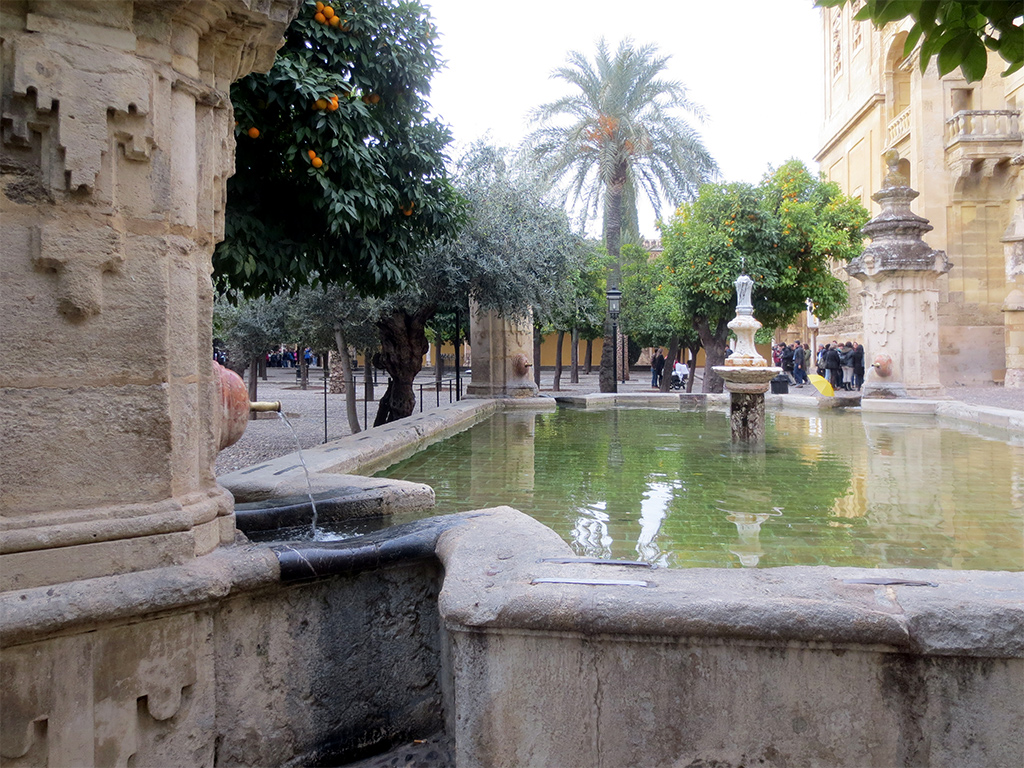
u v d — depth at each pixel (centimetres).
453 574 225
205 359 252
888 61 2584
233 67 264
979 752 191
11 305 198
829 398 1348
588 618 197
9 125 197
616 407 1512
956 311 2125
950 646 187
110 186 209
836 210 2020
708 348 1852
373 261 668
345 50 626
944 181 2134
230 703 230
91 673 202
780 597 198
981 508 490
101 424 212
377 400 1973
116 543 210
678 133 1877
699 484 588
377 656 260
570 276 1377
